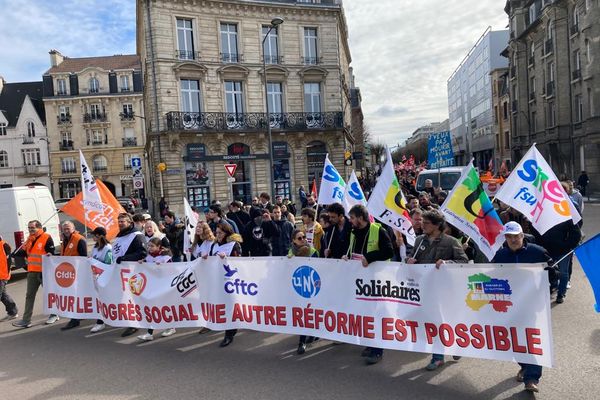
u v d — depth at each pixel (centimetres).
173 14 2700
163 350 613
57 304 744
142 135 6172
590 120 3011
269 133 2275
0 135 6125
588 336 571
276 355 576
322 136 3058
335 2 3188
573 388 446
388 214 630
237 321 612
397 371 511
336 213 609
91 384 511
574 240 698
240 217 1082
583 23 3075
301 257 575
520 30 4450
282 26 2984
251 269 604
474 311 465
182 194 2734
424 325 495
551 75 3803
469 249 692
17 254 1183
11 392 499
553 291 780
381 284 521
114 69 6169
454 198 583
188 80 2788
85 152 6141
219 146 2825
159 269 656
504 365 516
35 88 6531
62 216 2189
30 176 6131
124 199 3438
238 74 2884
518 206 586
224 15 2833
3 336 714
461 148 8306
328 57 3100
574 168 3409
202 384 496
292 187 3002
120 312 678
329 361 548
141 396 474
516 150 4656
